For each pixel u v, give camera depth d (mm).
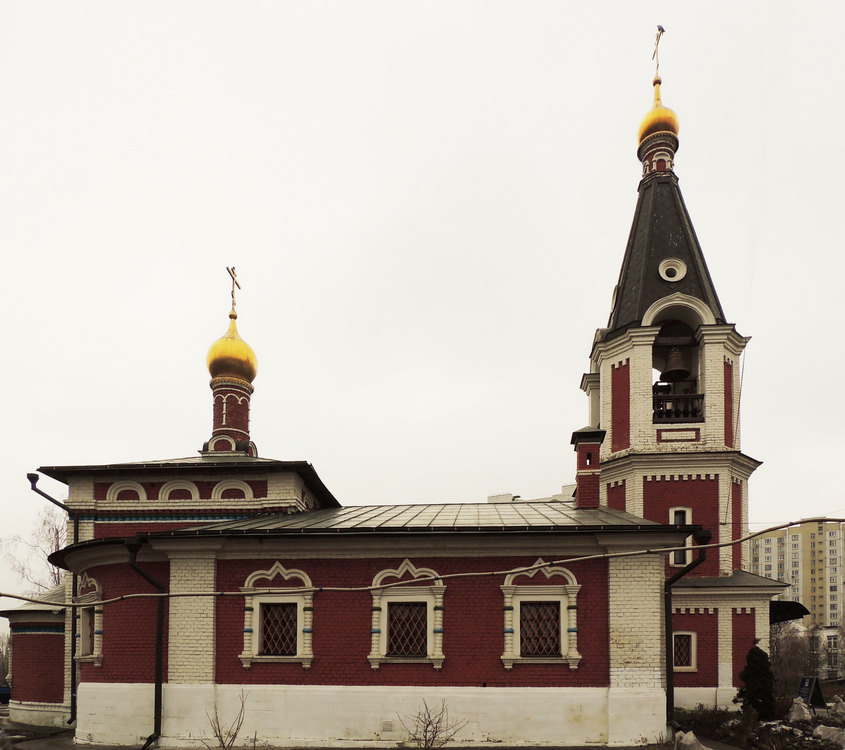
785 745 15125
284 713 14836
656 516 22094
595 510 17797
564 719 14336
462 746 14320
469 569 15297
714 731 16562
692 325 24359
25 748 15398
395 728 14570
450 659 14883
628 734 14008
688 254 24719
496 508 19328
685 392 24188
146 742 14703
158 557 16234
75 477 20844
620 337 23656
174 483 20656
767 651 20625
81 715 15891
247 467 20016
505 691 14578
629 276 25438
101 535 20547
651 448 22438
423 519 17078
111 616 16219
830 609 96000
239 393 26719
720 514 21844
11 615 21984
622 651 14469
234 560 15844
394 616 15367
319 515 18781
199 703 15000
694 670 20609
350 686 14914
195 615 15469
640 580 14742
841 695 29000
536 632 14992
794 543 101125
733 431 23062
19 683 21391
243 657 15164
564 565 15023
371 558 15531
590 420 26500
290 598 15461
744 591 20875
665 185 26359
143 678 15570
